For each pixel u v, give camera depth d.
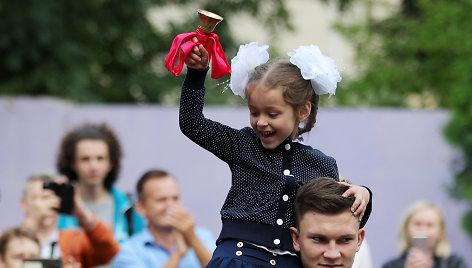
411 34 27.88
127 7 25.78
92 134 13.30
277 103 7.43
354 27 28.03
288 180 7.57
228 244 7.50
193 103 7.48
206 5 27.02
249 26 29.94
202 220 18.86
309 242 7.39
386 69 27.30
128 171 18.97
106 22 25.67
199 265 11.88
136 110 19.14
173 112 19.11
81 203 12.09
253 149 7.66
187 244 11.51
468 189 18.72
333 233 7.32
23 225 13.01
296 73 7.55
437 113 19.55
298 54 7.56
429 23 26.44
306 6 32.38
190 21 26.81
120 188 18.88
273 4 28.03
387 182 19.33
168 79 26.69
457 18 25.88
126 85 26.20
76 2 24.64
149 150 19.03
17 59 23.64
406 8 30.22
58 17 24.33
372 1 29.61
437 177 19.36
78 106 19.30
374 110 19.52
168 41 26.78
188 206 18.88
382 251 18.98
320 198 7.34
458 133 19.30
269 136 7.54
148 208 12.21
